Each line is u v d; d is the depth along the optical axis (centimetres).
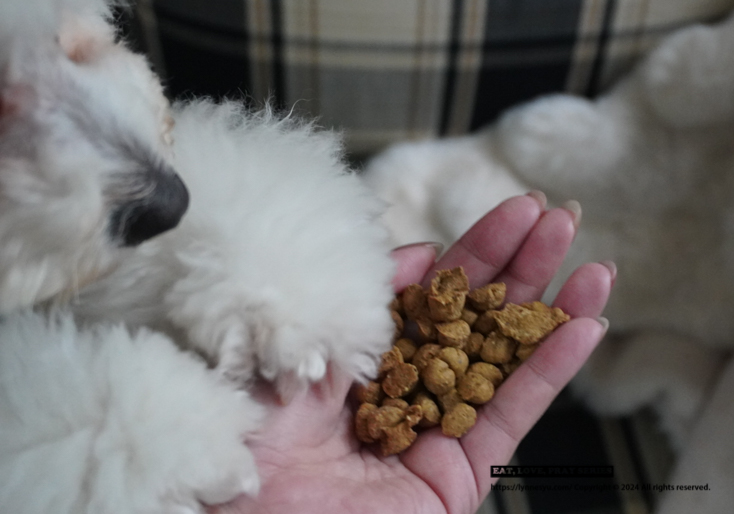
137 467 30
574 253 49
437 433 37
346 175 36
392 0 47
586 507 45
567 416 48
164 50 48
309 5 47
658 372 47
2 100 30
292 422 35
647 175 48
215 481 30
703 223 48
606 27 48
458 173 51
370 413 36
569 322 37
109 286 33
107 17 34
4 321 31
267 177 34
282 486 33
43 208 29
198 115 36
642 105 48
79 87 30
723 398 44
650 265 49
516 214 39
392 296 37
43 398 30
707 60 45
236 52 48
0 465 29
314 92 50
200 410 31
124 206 30
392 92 50
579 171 48
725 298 47
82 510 29
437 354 37
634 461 47
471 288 40
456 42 48
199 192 33
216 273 32
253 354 33
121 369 31
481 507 45
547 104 49
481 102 51
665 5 48
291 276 33
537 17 48
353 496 34
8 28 30
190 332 33
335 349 34
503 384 37
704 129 47
